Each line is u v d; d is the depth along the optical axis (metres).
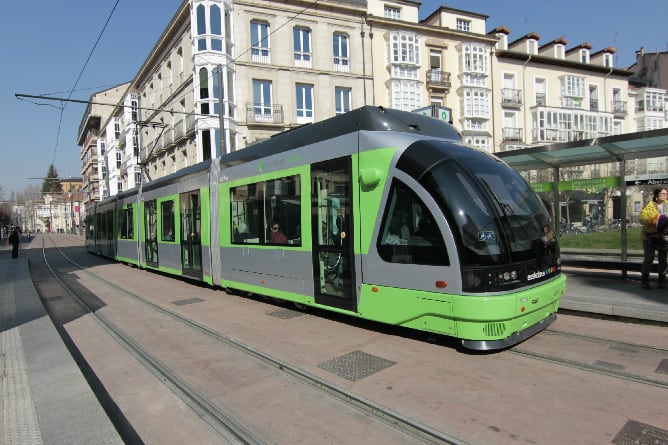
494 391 4.39
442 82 31.12
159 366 5.59
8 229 68.12
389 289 5.95
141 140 41.03
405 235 5.75
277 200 8.15
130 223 17.44
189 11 26.94
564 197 11.12
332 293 6.92
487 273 5.07
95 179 82.19
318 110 27.53
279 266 8.12
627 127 40.19
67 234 85.56
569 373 4.79
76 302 10.43
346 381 4.80
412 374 4.93
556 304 6.07
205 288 11.61
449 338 6.09
